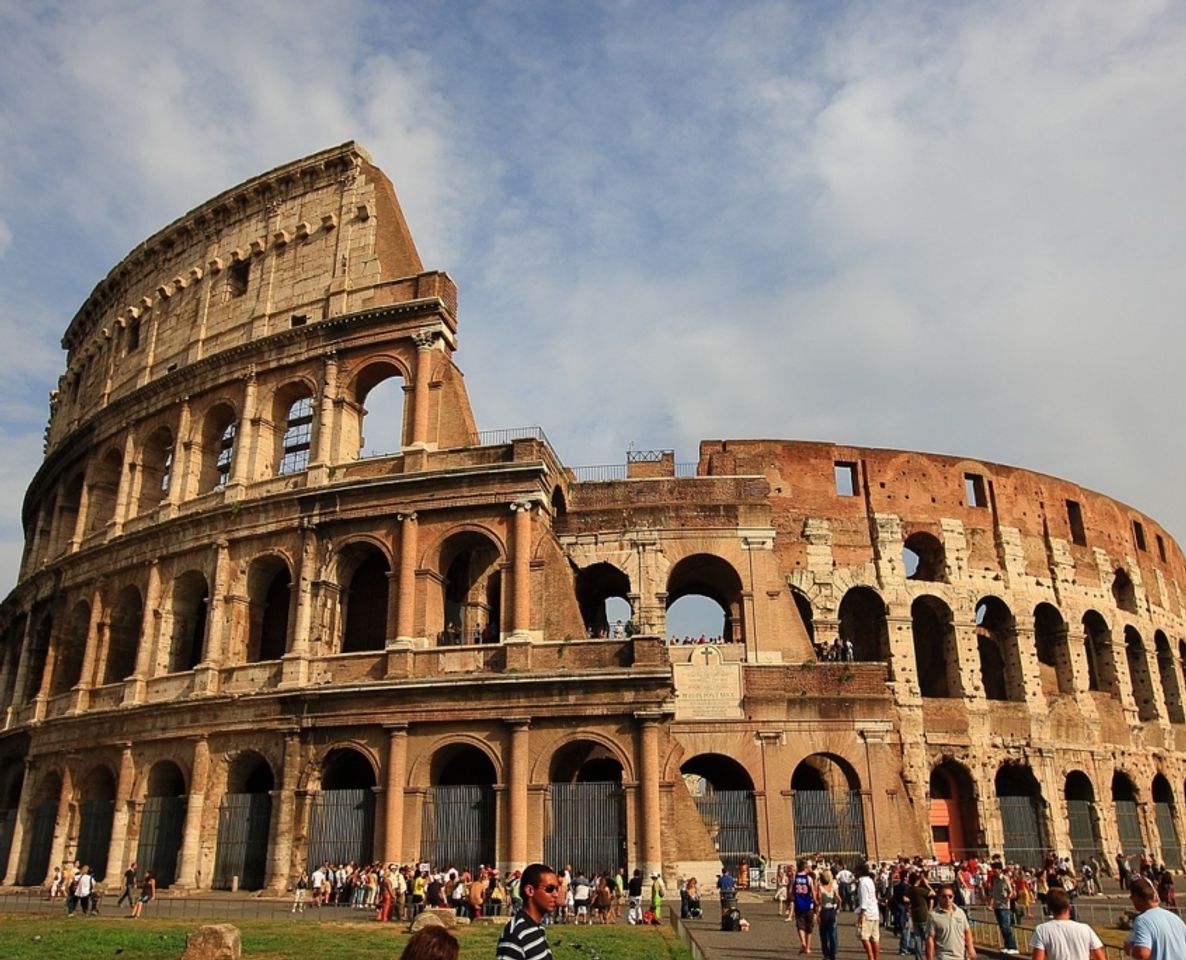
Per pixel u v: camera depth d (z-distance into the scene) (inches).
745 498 2551.7
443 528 2256.4
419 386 2388.0
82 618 2847.0
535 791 2027.6
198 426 2679.6
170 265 3038.9
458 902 1759.4
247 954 1213.1
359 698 2145.7
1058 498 3201.3
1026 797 2746.1
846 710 2364.7
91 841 2401.6
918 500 2945.4
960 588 2883.9
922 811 2596.0
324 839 2101.4
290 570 2346.2
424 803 2070.6
